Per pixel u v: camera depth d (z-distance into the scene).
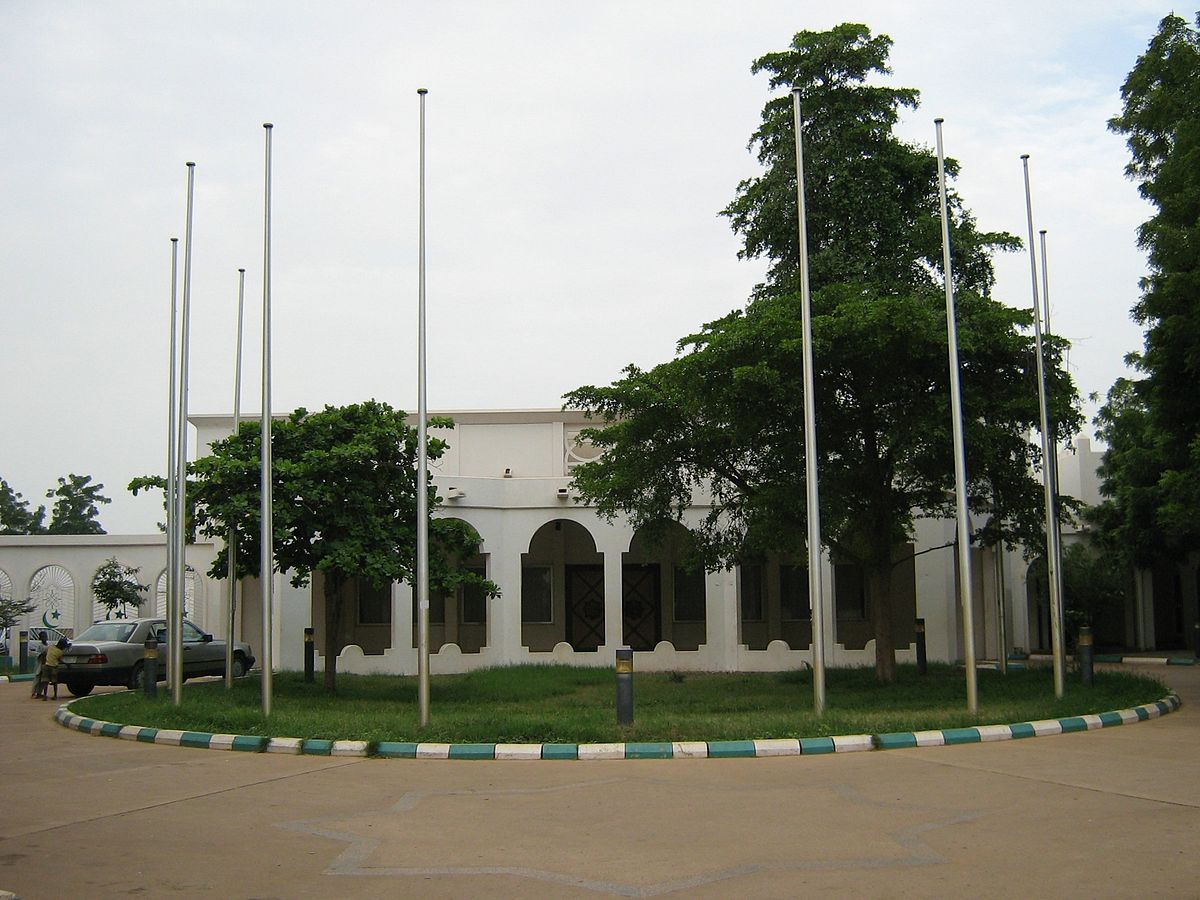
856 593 30.83
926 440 18.09
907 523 22.08
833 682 21.84
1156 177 20.03
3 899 6.80
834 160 20.47
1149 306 18.50
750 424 18.75
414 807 9.89
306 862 7.86
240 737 13.88
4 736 15.67
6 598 32.94
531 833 8.75
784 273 21.09
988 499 21.38
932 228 19.38
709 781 11.10
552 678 23.70
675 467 21.16
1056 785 10.41
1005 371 19.00
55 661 22.28
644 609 31.62
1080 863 7.46
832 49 20.30
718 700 18.80
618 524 27.78
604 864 7.72
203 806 9.99
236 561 21.86
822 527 18.86
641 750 12.78
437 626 30.33
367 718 15.37
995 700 17.31
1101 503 33.94
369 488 20.20
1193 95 19.44
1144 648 32.91
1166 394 19.02
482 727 13.90
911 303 17.28
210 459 19.86
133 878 7.42
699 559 21.94
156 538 33.28
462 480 27.58
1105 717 14.98
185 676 25.02
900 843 8.17
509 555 27.98
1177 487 18.84
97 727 15.80
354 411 20.92
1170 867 7.31
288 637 26.97
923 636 23.92
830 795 10.14
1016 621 31.23
